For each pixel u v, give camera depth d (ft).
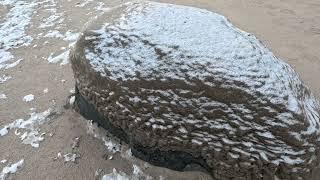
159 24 11.75
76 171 12.15
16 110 14.44
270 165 10.10
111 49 11.76
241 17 20.25
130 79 11.17
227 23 12.30
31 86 15.51
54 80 15.72
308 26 19.62
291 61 17.12
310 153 10.09
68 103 14.33
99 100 12.08
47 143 13.10
